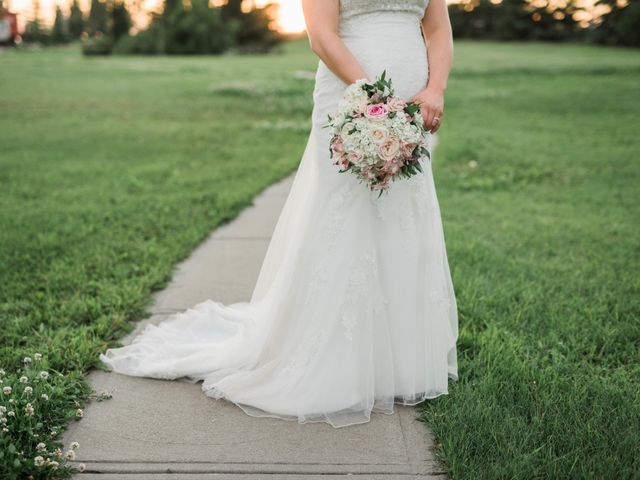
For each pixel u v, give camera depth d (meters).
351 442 2.55
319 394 2.72
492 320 3.51
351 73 2.57
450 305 2.99
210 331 3.50
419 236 2.79
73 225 5.37
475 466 2.29
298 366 2.78
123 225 5.45
